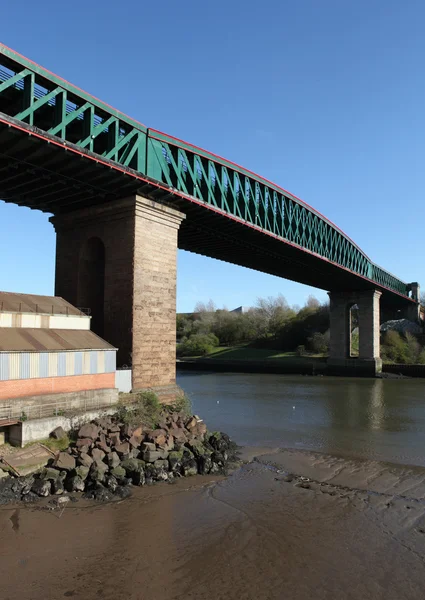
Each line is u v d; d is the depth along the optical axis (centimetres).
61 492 1906
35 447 2114
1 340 2303
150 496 1967
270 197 4809
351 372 8469
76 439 2289
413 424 3766
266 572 1372
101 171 2734
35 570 1345
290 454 2788
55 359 2455
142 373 2986
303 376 8288
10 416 2198
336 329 8906
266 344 12106
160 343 3136
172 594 1248
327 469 2478
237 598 1235
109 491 1941
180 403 3123
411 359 9238
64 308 2870
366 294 8669
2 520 1653
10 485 1864
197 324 13725
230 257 5762
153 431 2430
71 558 1419
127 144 2978
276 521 1750
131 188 3009
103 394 2656
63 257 3456
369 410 4453
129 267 3003
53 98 2664
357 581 1334
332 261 6259
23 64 2330
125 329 2984
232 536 1606
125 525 1666
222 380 7381
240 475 2336
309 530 1673
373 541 1593
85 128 2692
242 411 4347
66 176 2778
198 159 3597
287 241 4856
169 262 3244
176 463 2267
